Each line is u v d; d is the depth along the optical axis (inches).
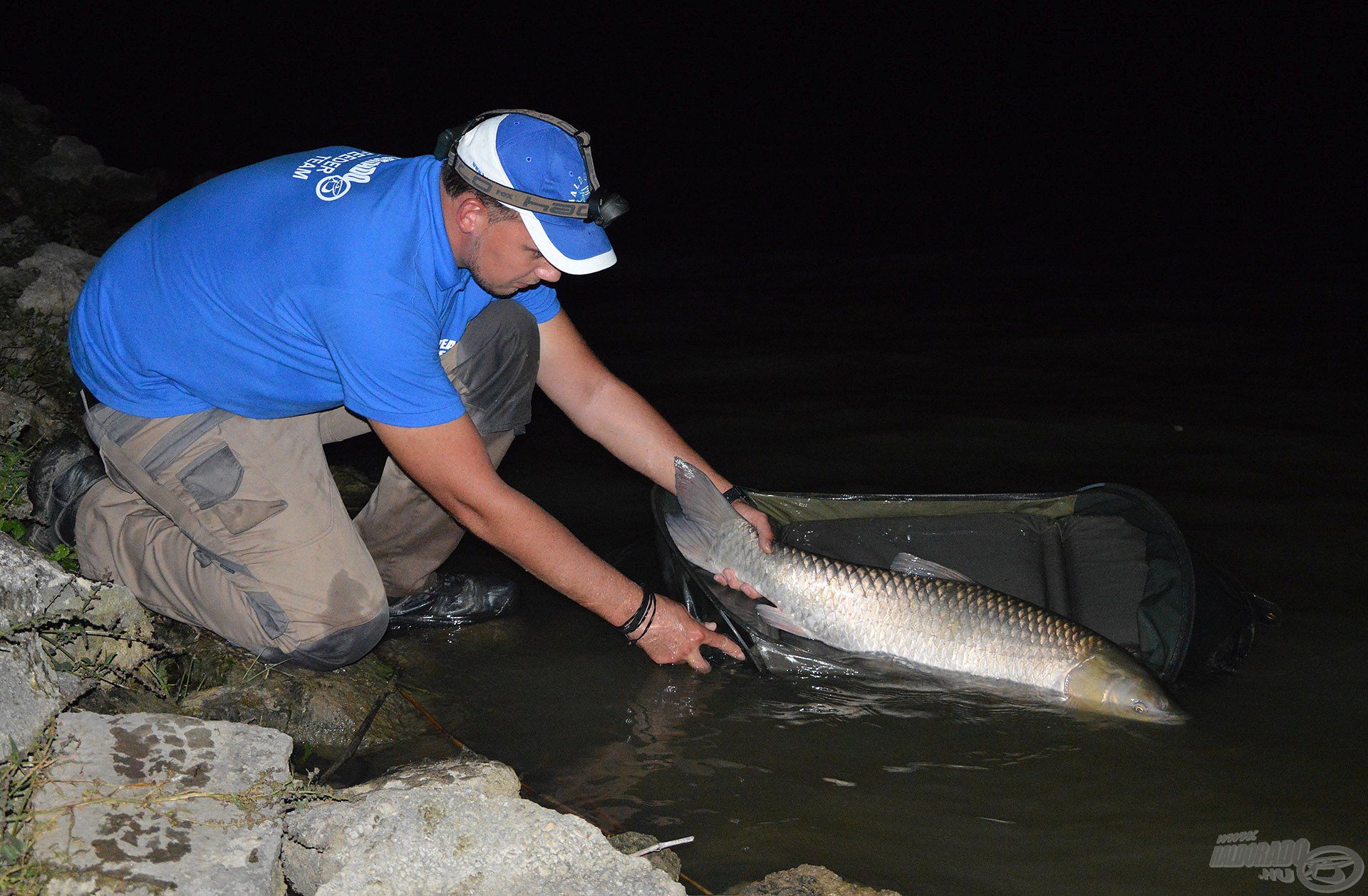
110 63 973.8
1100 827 127.2
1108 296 419.2
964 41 1381.6
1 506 157.3
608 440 161.0
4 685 105.8
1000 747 143.0
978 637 156.3
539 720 146.6
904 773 137.2
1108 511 177.8
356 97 989.8
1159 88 1159.6
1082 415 278.5
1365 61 1245.1
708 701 152.9
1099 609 167.3
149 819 100.0
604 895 102.8
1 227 324.5
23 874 91.2
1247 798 132.1
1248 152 832.9
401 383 119.5
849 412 279.9
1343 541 203.5
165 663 140.6
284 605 136.1
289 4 1196.5
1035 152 843.4
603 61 1262.3
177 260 125.8
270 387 128.5
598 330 362.9
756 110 1046.4
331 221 118.9
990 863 121.0
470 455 125.5
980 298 416.2
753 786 133.8
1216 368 323.6
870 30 1413.6
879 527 181.6
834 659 159.5
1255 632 170.2
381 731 140.9
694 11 1382.9
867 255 499.2
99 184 454.0
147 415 131.4
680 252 501.0
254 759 109.7
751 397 291.0
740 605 165.8
